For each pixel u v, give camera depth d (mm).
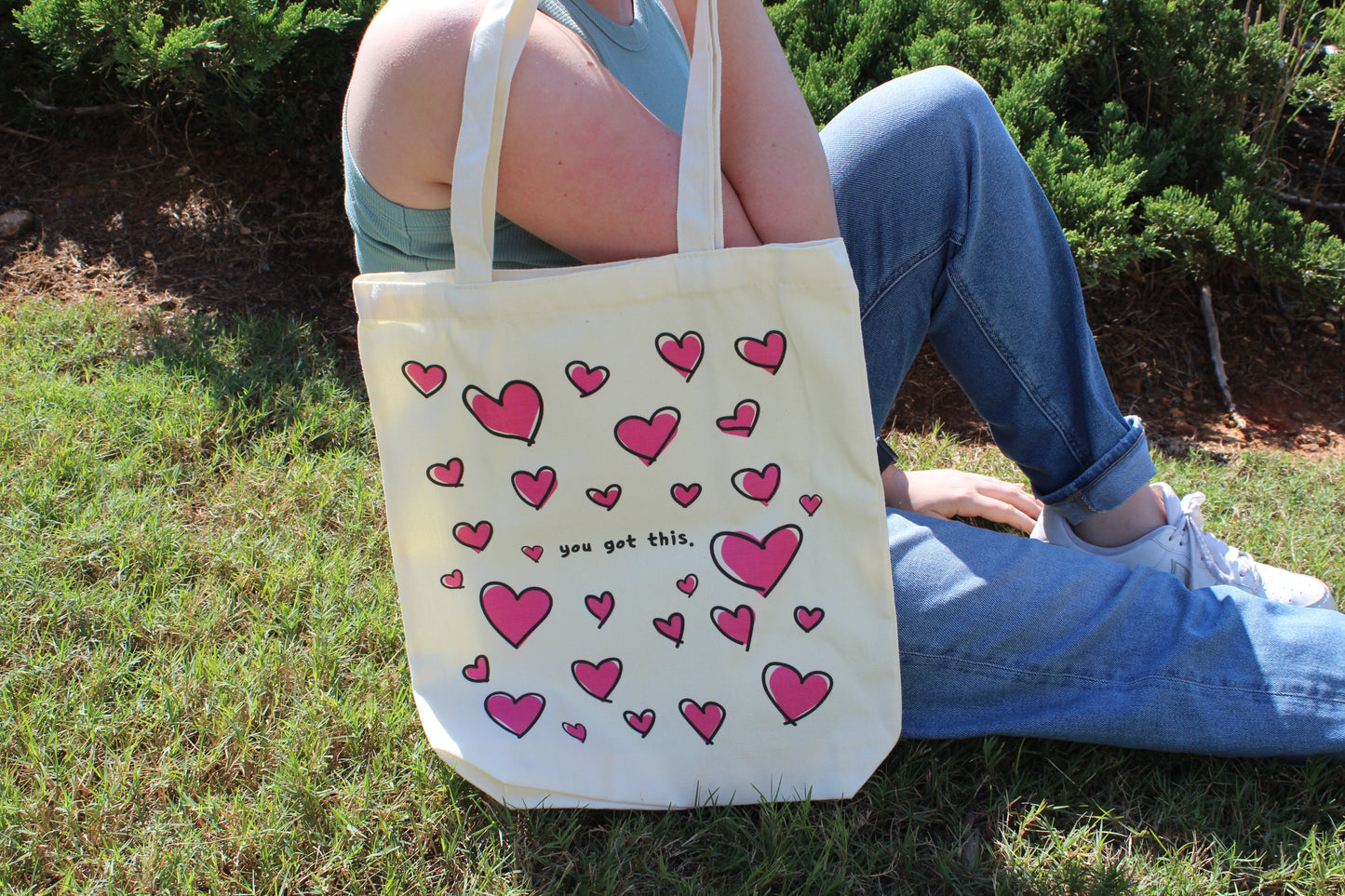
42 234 2920
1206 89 2809
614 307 1198
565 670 1403
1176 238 2730
